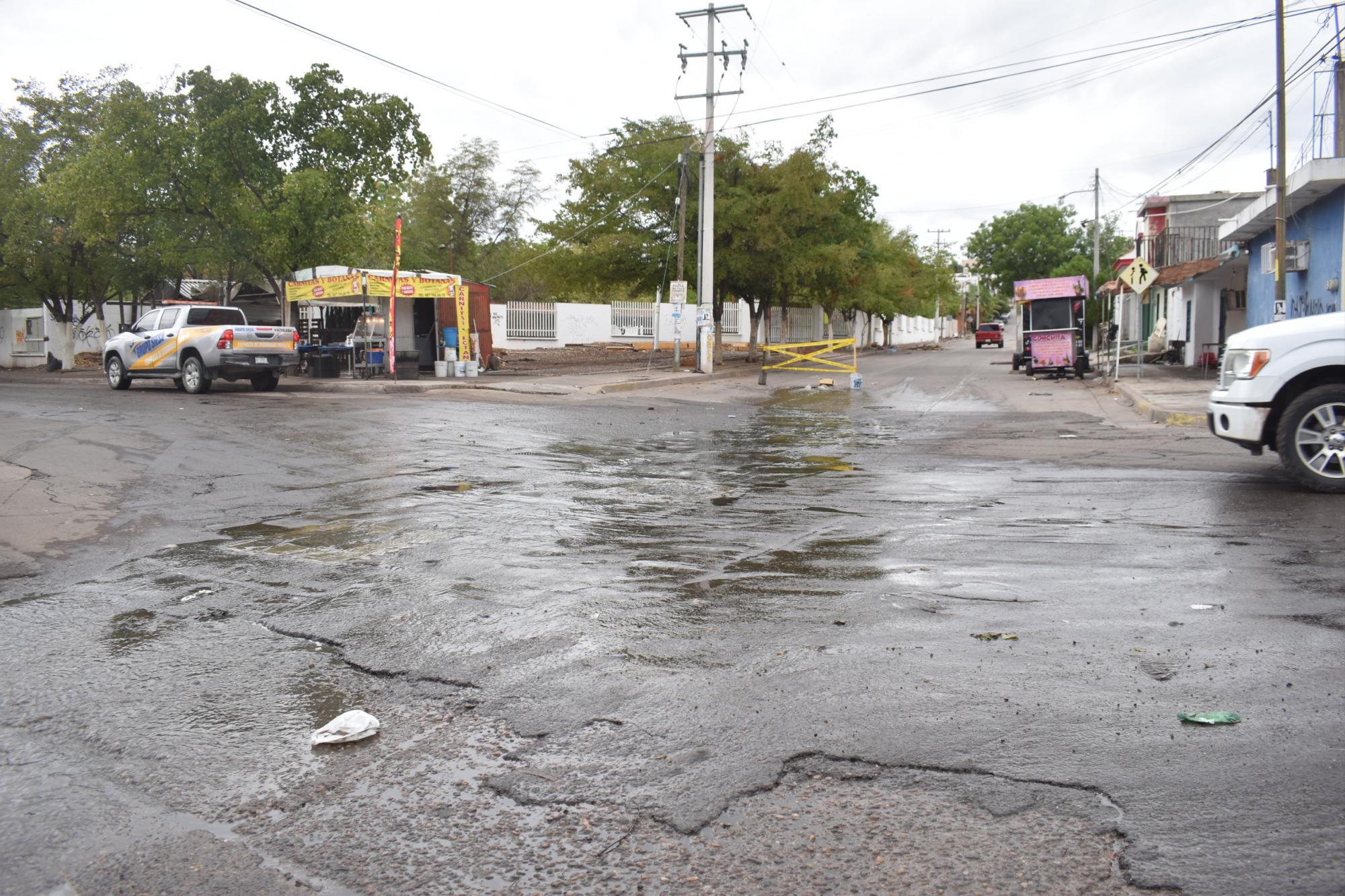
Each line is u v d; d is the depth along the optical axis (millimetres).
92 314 38469
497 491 9078
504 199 57438
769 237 34781
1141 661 4074
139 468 10008
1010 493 8773
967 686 3834
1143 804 2887
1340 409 8133
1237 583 5266
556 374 28844
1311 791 2934
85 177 25734
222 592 5461
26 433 12375
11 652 4457
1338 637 4312
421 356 27797
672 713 3627
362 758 3316
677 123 35438
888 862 2609
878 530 7070
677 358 32125
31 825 2891
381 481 9609
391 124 27219
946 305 98312
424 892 2525
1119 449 11875
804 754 3270
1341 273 18141
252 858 2699
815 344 26094
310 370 24734
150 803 3027
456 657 4301
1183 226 37844
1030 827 2771
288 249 26031
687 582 5559
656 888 2516
